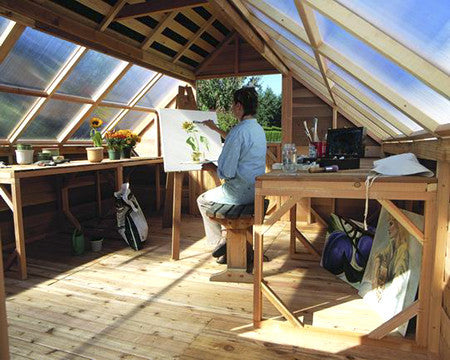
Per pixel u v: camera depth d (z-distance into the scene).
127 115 4.52
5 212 3.39
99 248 3.29
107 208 4.71
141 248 3.32
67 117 3.64
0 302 1.05
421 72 1.05
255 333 1.84
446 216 1.57
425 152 1.79
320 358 1.64
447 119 1.36
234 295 2.31
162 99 4.75
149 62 3.74
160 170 4.98
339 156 2.30
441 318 1.65
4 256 3.13
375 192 1.66
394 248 2.16
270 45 3.15
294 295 2.30
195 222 4.37
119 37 3.37
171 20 3.59
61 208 3.96
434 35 0.90
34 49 2.74
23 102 3.09
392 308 1.95
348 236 2.73
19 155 3.07
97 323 1.96
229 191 2.58
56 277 2.64
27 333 1.87
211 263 2.92
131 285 2.48
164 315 2.05
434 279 1.62
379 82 1.51
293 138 4.18
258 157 2.51
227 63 4.49
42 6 2.55
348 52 1.47
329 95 3.45
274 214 1.81
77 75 3.28
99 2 2.88
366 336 1.74
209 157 3.23
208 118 3.49
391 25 0.99
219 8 2.09
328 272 2.70
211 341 1.78
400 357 1.64
